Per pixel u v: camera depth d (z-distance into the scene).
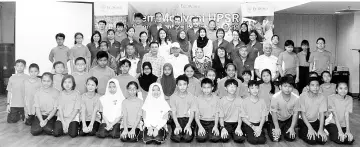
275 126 4.45
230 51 6.25
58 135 4.49
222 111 4.43
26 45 7.32
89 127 4.48
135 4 7.39
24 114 5.44
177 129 4.35
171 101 4.51
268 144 4.29
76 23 7.34
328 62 6.02
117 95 4.62
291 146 4.21
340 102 4.43
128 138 4.29
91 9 7.36
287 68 5.89
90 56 6.24
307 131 4.38
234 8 7.41
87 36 7.36
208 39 6.22
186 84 4.45
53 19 7.31
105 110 4.56
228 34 7.31
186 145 4.22
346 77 8.59
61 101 4.61
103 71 5.15
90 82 4.56
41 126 4.57
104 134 4.46
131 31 6.36
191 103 4.46
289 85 4.41
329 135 4.48
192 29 6.73
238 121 4.43
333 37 9.80
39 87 5.20
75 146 4.08
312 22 9.78
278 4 7.89
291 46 5.84
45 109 4.73
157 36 6.29
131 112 4.42
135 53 6.24
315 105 4.44
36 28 7.31
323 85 5.16
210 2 7.38
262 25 7.25
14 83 5.36
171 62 5.61
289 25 9.74
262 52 6.20
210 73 4.96
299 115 4.72
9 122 5.32
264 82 4.98
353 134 4.86
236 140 4.32
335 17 9.76
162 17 7.42
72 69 6.16
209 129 4.47
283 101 4.46
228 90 4.46
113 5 7.24
